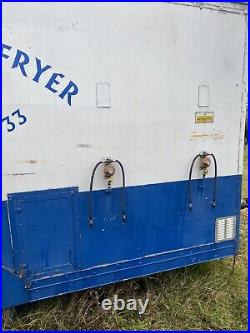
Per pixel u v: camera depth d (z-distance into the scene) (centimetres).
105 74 221
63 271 227
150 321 252
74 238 228
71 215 225
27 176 209
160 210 255
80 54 212
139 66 230
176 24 238
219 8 253
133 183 242
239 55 269
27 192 210
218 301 275
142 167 243
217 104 266
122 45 223
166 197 256
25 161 207
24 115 203
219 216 283
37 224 216
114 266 244
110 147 230
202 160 265
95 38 215
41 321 238
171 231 262
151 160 246
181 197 263
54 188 217
